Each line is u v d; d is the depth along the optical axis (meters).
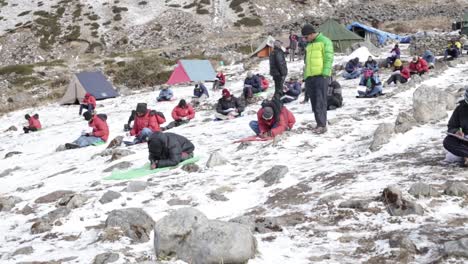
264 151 9.15
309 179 6.75
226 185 7.04
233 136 11.61
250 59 39.00
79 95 29.06
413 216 4.77
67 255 4.73
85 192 7.56
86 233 5.51
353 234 4.58
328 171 7.02
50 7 63.62
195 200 6.48
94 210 6.45
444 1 61.25
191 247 4.09
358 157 7.84
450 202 5.06
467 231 4.25
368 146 8.39
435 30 45.09
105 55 50.91
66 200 6.95
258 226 4.93
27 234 5.83
